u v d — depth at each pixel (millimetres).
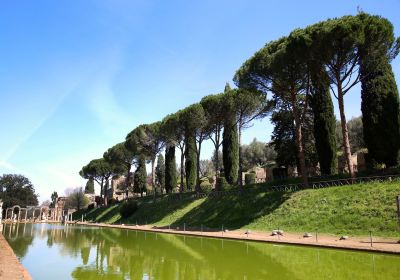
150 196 69375
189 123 49531
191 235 32500
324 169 37844
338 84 30812
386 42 29312
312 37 30109
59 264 17938
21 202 110688
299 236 24234
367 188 27141
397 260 15188
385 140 31812
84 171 98562
